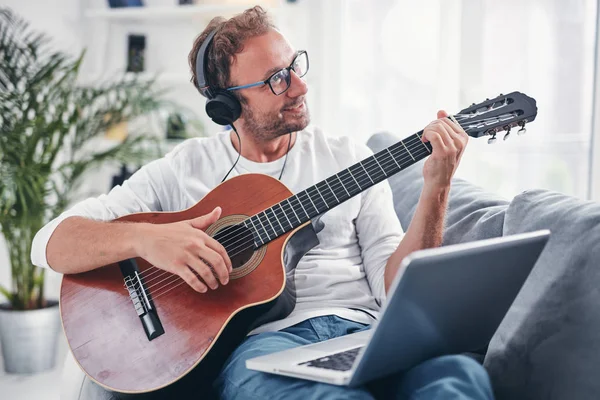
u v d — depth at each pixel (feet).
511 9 8.88
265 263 4.82
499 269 3.56
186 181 5.58
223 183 5.23
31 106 9.07
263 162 5.61
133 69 11.84
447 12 9.45
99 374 4.52
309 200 4.85
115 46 12.23
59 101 10.98
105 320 4.75
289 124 5.40
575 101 8.56
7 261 10.44
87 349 4.64
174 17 11.84
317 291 5.12
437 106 9.68
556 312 3.99
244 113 5.48
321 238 5.34
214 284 4.62
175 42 12.05
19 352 9.17
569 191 8.69
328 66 10.85
